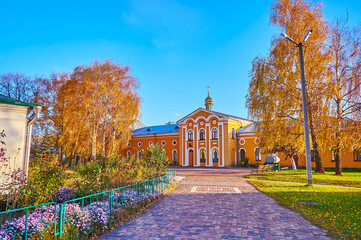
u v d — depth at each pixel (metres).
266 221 7.32
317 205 9.19
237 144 40.72
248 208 9.05
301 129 20.28
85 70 26.80
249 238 5.86
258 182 16.69
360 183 15.90
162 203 10.01
